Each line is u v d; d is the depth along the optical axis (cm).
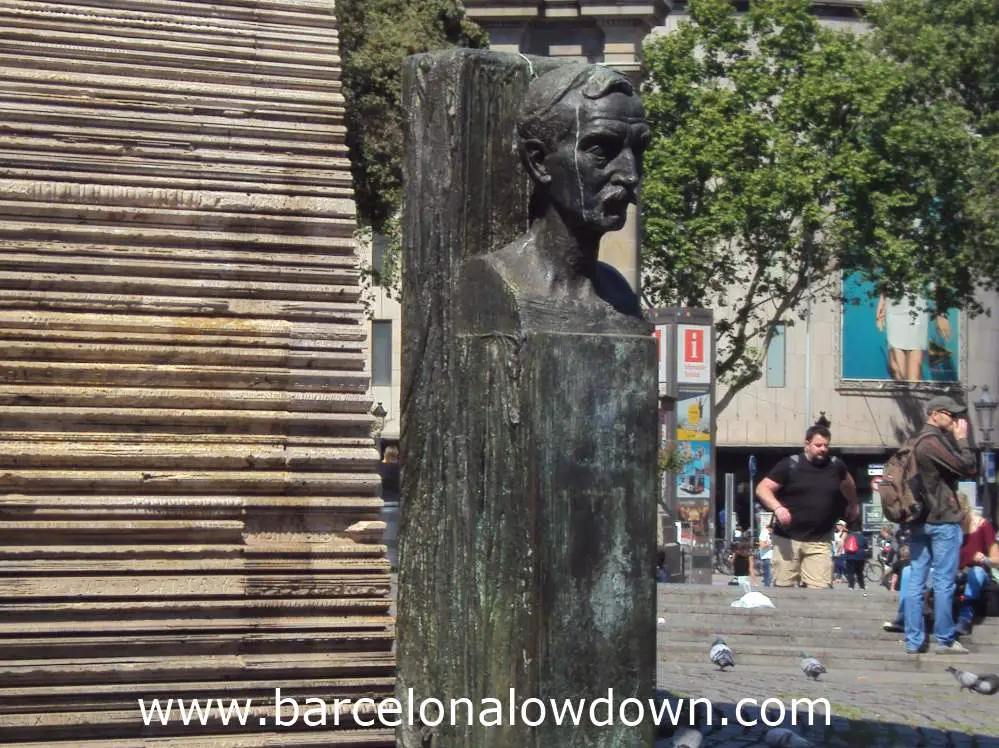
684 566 2747
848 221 4388
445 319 655
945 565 1477
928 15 4975
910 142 4481
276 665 793
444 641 646
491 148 662
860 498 5941
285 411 872
